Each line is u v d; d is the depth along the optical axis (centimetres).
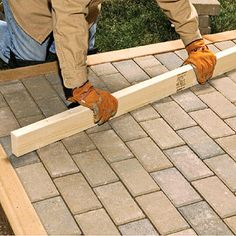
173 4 298
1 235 250
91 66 346
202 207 246
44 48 334
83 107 284
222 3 462
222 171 267
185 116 305
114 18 433
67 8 243
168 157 275
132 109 306
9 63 357
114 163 269
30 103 310
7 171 260
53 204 244
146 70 346
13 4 314
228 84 336
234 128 297
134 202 247
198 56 317
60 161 269
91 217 238
